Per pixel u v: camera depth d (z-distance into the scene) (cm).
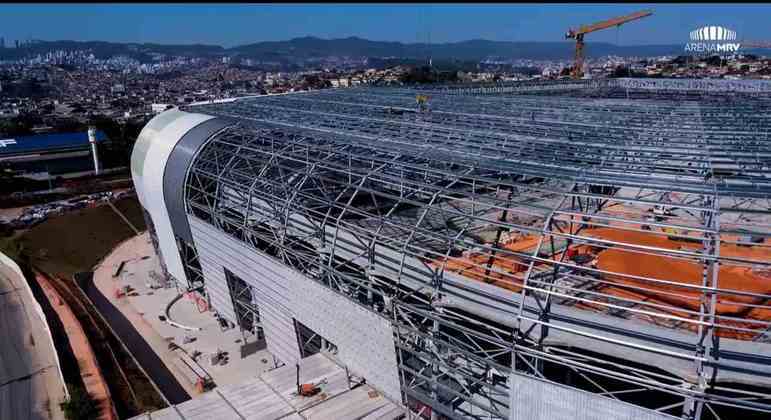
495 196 4053
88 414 4194
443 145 4875
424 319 3441
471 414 3550
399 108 7081
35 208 10281
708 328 2325
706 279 2470
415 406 3728
